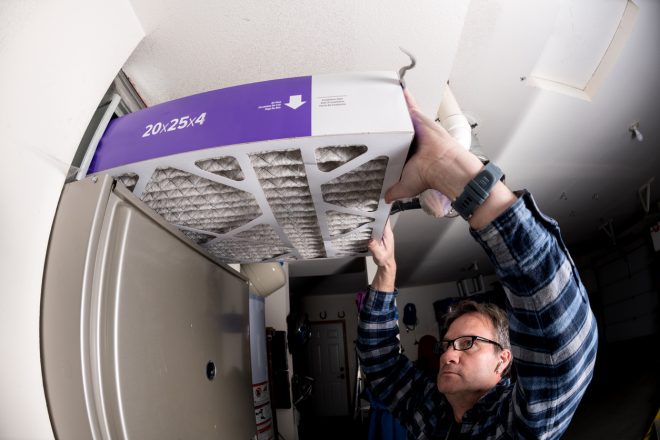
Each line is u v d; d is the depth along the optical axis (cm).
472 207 54
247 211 78
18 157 55
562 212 391
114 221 58
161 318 64
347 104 58
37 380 51
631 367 458
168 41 98
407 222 352
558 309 51
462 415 88
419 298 736
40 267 55
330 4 94
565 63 193
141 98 114
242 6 91
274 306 299
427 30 103
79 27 72
